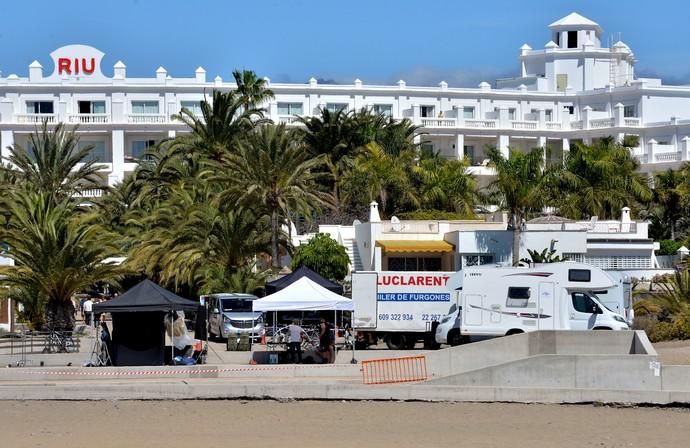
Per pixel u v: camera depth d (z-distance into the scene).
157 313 63.22
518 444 43.69
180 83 172.75
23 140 168.50
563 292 70.25
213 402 54.06
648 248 110.88
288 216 100.19
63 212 77.69
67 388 55.19
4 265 80.94
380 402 53.56
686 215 140.62
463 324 71.31
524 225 108.50
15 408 52.66
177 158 121.88
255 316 80.12
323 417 49.69
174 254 96.19
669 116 190.38
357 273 75.62
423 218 128.38
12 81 170.50
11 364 65.81
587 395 52.06
